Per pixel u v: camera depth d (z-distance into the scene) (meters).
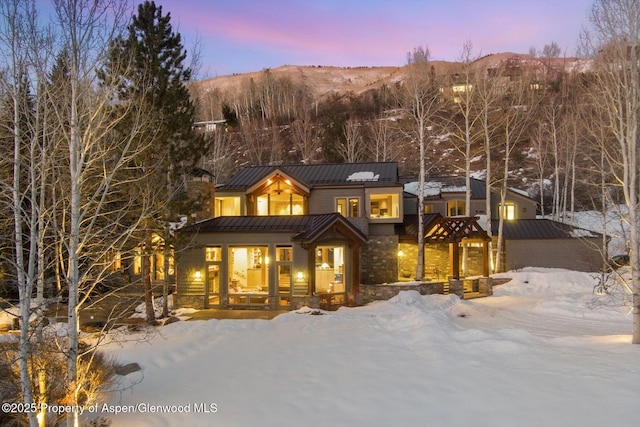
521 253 30.95
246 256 22.61
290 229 21.23
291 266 21.22
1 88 6.76
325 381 9.94
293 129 61.00
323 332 15.21
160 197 15.80
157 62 17.19
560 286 26.42
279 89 82.19
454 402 8.48
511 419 7.61
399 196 26.95
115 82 8.45
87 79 7.33
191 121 19.25
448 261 30.28
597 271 29.34
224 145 49.62
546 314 19.25
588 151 32.09
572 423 7.35
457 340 13.32
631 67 12.79
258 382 9.95
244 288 22.41
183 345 13.16
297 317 17.83
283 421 7.89
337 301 21.92
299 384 9.79
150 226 16.45
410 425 7.61
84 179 7.85
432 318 15.62
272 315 19.62
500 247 30.45
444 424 7.58
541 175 40.66
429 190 35.41
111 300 20.00
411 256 29.81
